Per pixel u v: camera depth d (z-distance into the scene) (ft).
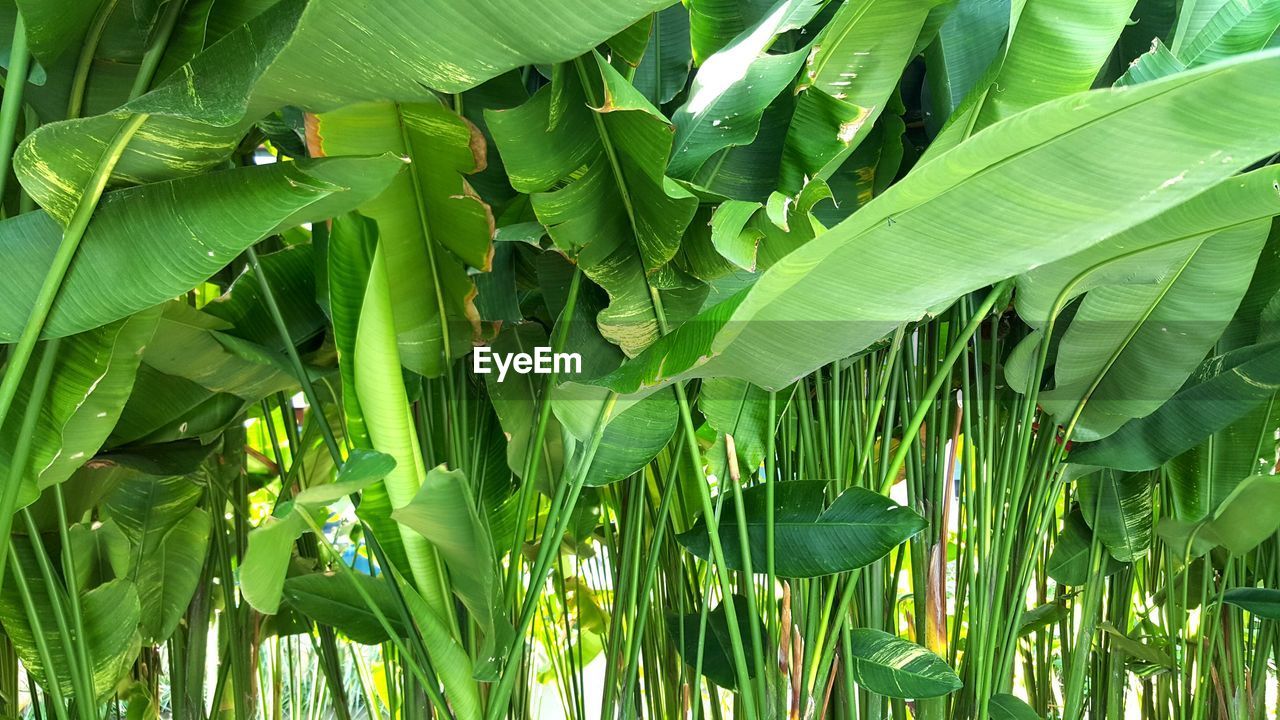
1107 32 4.54
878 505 4.94
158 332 4.52
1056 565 6.44
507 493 5.39
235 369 4.94
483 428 5.39
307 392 4.74
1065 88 4.60
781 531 5.08
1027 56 4.60
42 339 3.72
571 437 4.85
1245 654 7.09
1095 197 3.33
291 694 7.62
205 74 3.59
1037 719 5.37
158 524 5.60
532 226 4.77
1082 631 6.38
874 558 4.87
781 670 5.12
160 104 3.51
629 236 4.65
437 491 3.84
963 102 4.64
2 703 5.80
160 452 5.06
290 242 6.41
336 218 4.31
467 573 4.33
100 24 3.88
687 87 5.80
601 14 3.20
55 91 4.00
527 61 3.37
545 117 4.06
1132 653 6.59
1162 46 4.57
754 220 4.41
